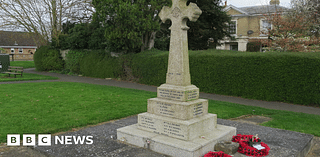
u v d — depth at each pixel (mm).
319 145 5617
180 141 4516
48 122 6602
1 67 22516
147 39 20250
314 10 20156
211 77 13812
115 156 4320
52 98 10148
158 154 4438
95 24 21766
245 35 33406
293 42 16859
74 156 4316
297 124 7176
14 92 11352
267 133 5906
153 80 16719
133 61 18125
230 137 5281
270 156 4348
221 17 23719
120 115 7613
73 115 7449
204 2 22344
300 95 10891
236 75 12852
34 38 27250
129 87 15547
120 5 15523
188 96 4922
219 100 11680
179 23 5031
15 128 5992
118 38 17344
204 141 4535
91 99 10234
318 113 9258
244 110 9203
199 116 5062
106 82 17922
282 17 18891
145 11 17188
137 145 4910
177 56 5070
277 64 11461
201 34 23016
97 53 21312
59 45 25484
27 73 23219
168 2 16328
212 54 13789
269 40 18688
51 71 25359
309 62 10570
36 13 24078
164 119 4875
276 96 11602
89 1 23703
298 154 4559
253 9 33188
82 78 20469
